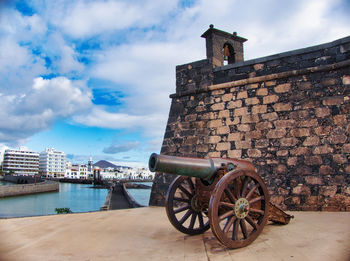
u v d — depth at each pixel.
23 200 43.25
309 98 7.39
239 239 3.68
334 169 6.72
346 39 7.19
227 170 3.97
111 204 26.66
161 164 3.51
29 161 163.38
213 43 9.87
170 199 4.21
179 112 9.38
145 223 5.40
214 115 8.71
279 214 4.71
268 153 7.61
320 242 3.65
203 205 4.31
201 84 9.14
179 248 3.62
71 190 69.31
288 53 7.96
